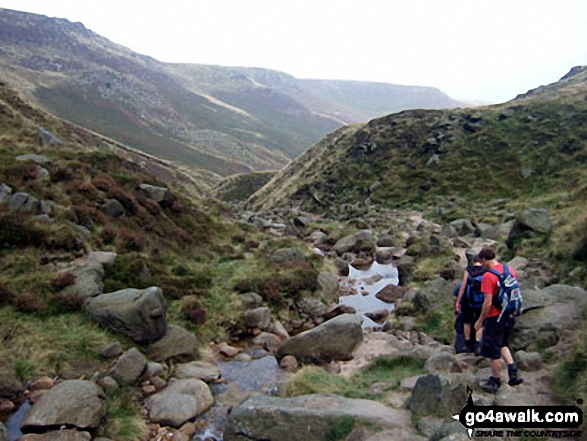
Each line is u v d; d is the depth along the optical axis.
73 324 11.58
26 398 8.79
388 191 58.84
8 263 13.30
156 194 23.34
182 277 17.17
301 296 17.89
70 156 23.92
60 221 15.97
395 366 11.15
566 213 23.72
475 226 31.94
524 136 61.47
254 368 12.08
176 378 10.76
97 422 8.02
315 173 73.31
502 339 8.09
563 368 8.22
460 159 60.66
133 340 11.62
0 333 10.22
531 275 15.91
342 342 12.64
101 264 14.83
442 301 15.64
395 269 24.72
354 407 8.09
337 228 36.84
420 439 6.78
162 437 8.47
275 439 7.85
